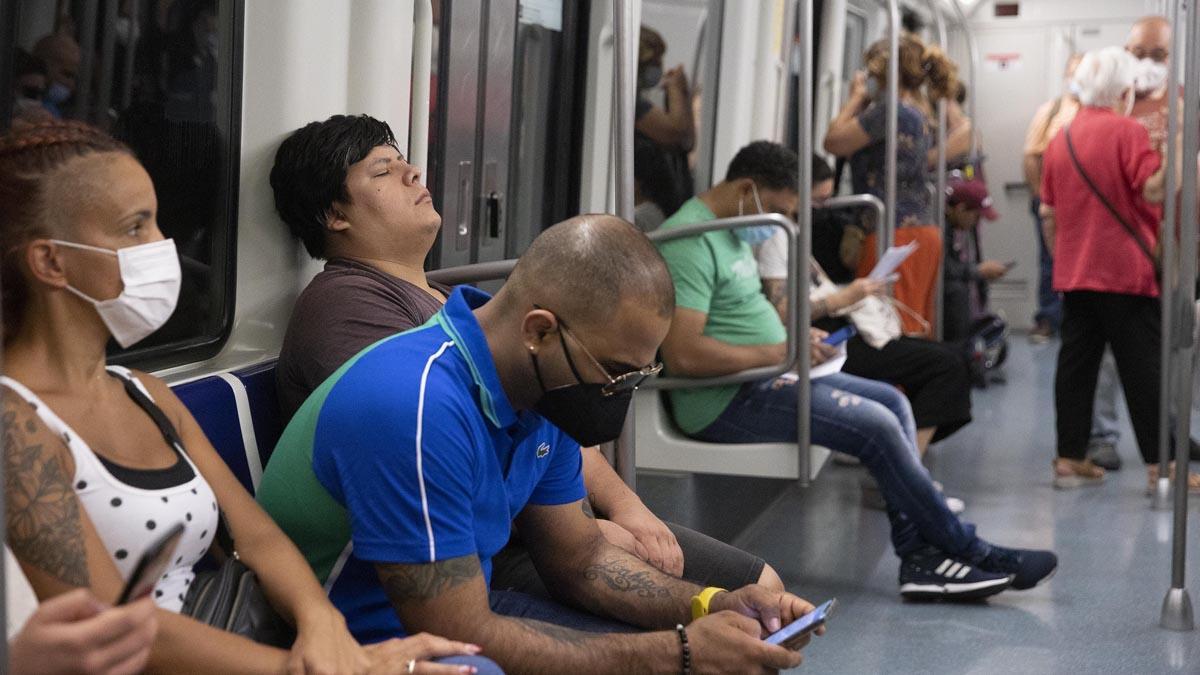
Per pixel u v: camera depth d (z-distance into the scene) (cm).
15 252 164
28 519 151
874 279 432
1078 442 545
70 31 209
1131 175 501
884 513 504
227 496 186
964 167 727
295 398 241
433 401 184
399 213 255
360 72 273
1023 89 1027
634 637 200
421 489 182
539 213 398
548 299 186
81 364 169
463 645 177
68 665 129
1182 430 366
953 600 394
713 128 484
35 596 146
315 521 193
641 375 190
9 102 197
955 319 679
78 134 169
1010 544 462
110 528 163
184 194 238
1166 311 478
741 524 469
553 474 227
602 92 406
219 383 225
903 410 412
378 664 170
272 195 259
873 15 724
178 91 235
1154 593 404
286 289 264
